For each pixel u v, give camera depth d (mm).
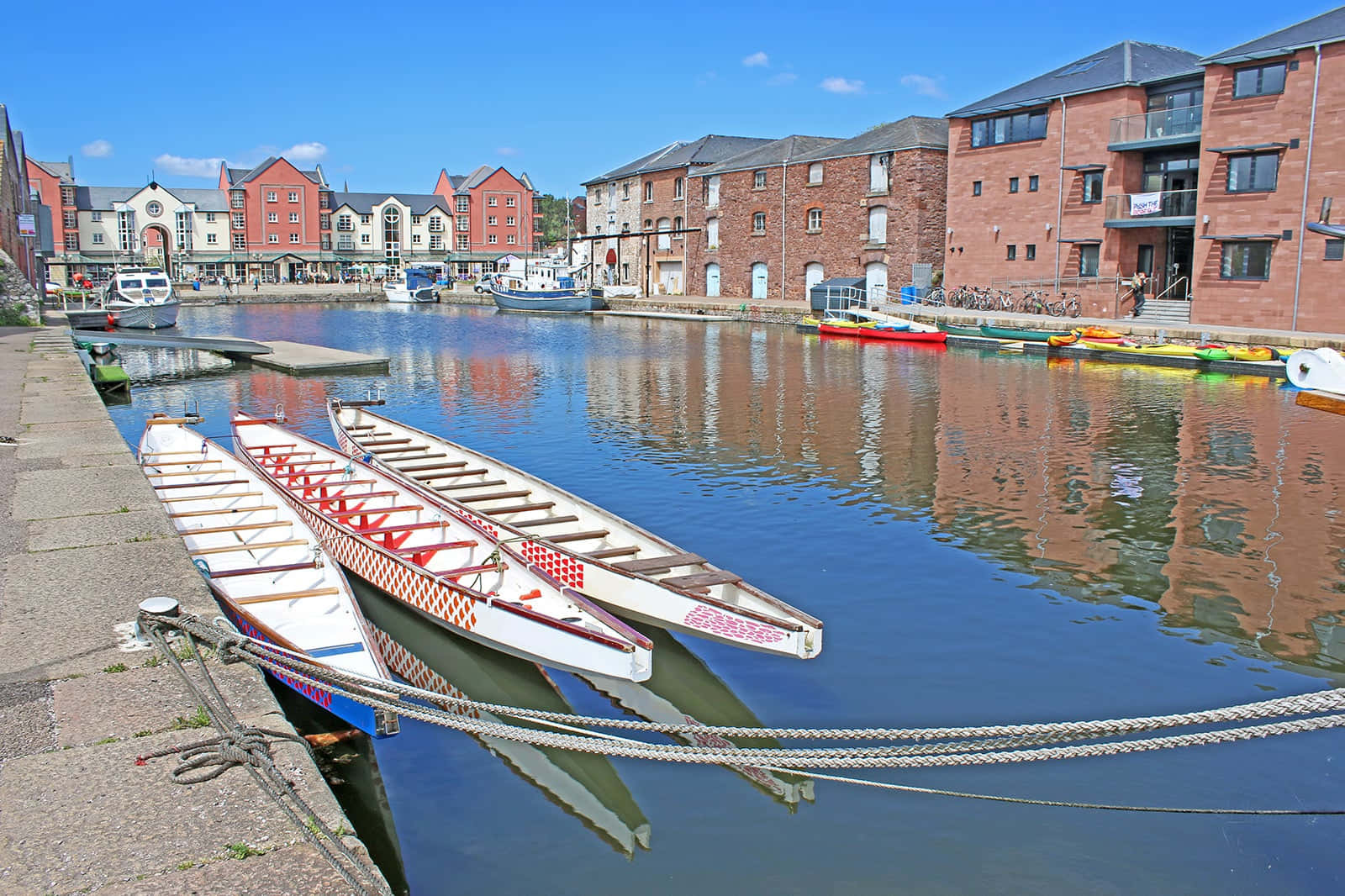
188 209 99750
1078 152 41500
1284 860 6293
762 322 52906
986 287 46281
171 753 5070
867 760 5094
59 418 15414
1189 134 36938
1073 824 6707
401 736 7789
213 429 21531
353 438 16062
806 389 26844
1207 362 30094
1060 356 34250
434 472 13953
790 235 58344
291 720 7738
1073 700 8445
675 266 69688
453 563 10570
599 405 24281
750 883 6090
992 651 9430
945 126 53469
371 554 10375
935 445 19000
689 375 30188
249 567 9445
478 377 30000
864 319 44031
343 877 4152
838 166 54594
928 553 12305
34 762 4980
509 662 9312
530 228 110750
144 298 47750
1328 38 31594
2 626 6680
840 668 9039
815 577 11406
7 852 4289
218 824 4523
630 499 14828
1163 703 8398
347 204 105438
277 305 79125
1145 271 41000
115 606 7070
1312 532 13242
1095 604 10609
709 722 8156
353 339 44875
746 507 14398
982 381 28391
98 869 4191
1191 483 15914
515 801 6957
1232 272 35344
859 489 15508
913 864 6281
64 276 95625
